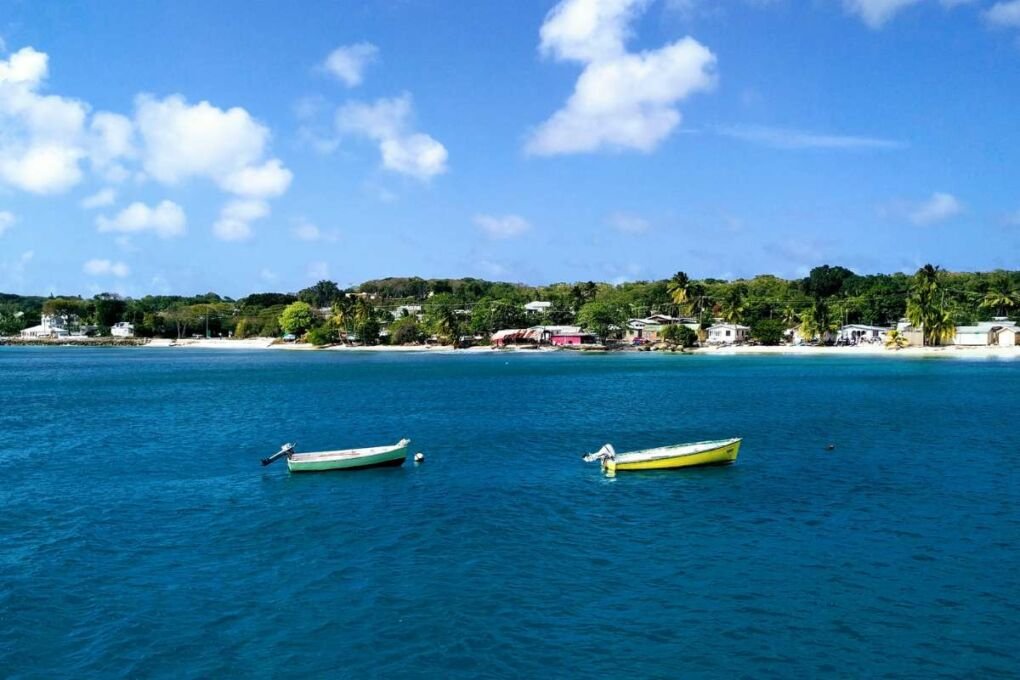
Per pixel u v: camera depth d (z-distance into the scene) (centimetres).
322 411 8469
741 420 7394
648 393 10269
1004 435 6338
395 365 17612
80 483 4819
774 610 2741
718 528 3716
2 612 2777
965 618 2667
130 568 3225
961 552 3331
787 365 16075
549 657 2422
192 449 6050
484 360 19588
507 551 3388
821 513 3966
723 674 2312
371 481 4794
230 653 2469
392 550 3422
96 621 2705
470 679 2297
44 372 15738
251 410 8606
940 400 8988
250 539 3616
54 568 3228
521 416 7900
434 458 5538
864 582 2994
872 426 6900
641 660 2400
